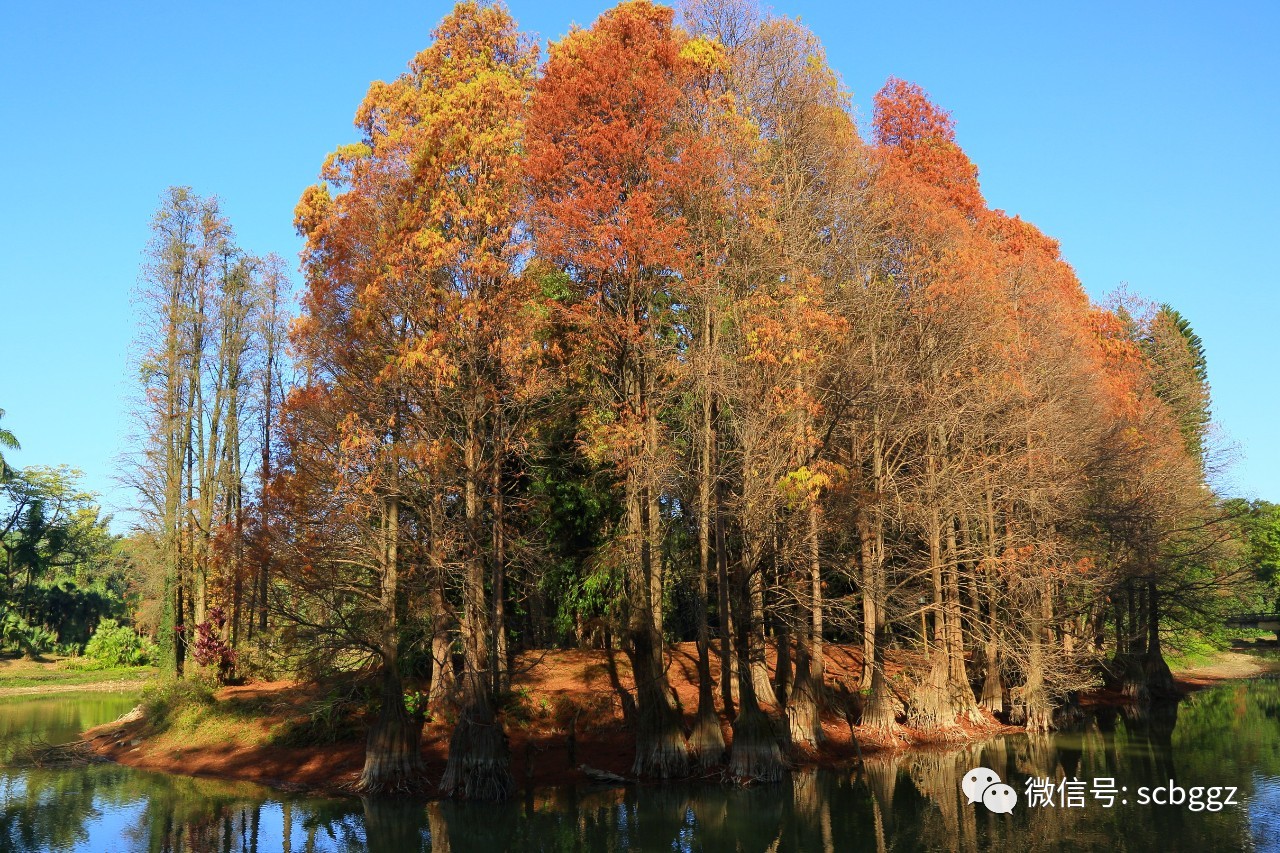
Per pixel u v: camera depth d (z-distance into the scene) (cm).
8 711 4894
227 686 3650
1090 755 2991
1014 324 3503
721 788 2411
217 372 4044
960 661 3503
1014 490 3366
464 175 2509
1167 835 2017
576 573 3369
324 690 2992
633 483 2625
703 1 3341
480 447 2578
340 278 2488
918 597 3312
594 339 2709
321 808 2294
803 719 2853
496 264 2420
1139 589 4447
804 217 3031
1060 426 3575
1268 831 2042
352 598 2647
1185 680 5597
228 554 2773
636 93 2648
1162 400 5275
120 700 5353
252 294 4138
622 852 1919
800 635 2884
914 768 2738
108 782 2747
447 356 2409
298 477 2486
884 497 3025
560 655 3431
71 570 8581
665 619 3550
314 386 2550
